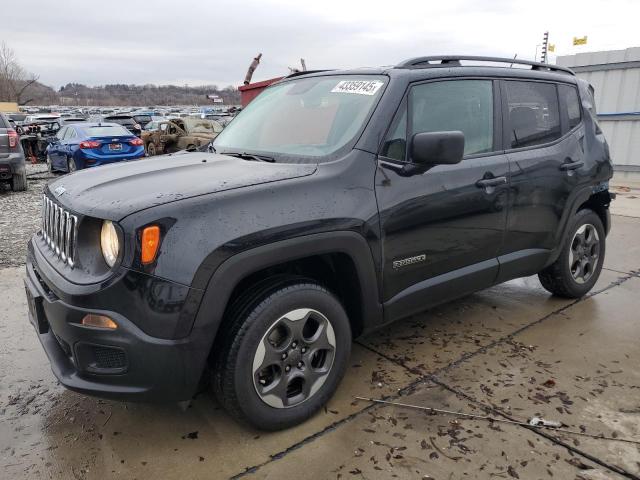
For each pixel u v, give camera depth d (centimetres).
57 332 241
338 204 262
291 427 266
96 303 222
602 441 253
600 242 439
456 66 337
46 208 295
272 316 246
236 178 257
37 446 256
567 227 399
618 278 495
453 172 313
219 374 244
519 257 366
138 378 227
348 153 280
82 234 236
